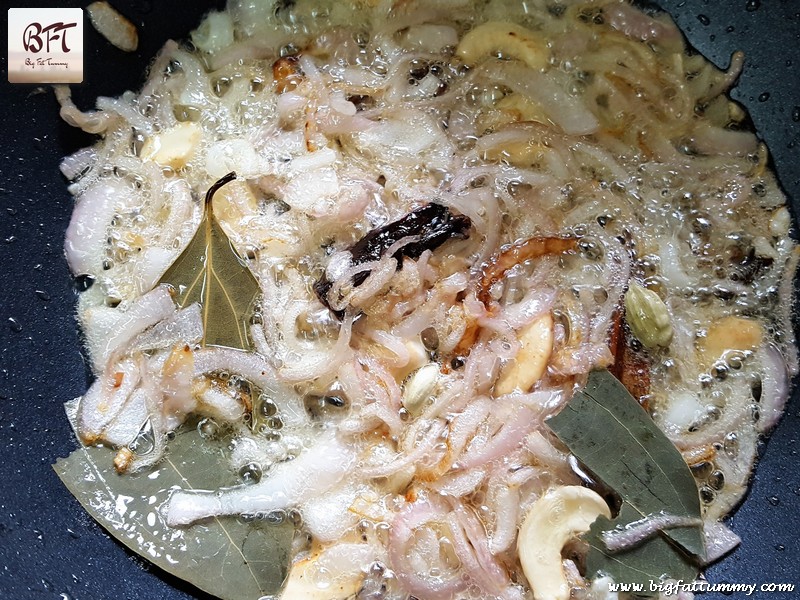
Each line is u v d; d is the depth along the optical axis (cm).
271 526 16
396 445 16
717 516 16
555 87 19
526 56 19
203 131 19
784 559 16
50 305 18
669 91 19
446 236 17
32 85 18
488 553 15
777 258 18
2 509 16
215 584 15
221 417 17
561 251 18
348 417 17
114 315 18
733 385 17
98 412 17
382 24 20
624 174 19
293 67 19
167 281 17
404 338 17
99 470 16
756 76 19
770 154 19
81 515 16
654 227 19
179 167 19
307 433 17
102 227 18
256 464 16
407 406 16
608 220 18
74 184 19
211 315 17
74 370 18
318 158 18
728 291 18
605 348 17
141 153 19
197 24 20
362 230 18
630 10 20
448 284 17
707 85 19
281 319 17
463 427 16
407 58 19
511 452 16
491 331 17
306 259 18
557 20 20
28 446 17
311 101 19
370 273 17
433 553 15
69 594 15
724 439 17
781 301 18
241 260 17
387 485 16
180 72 20
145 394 17
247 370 17
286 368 16
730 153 19
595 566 15
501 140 18
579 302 17
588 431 16
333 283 17
